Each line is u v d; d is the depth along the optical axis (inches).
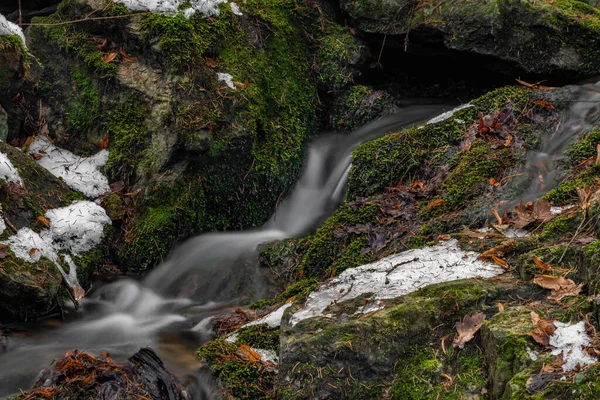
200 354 153.8
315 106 251.3
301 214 234.1
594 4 265.6
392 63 265.9
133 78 219.1
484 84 253.6
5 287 167.3
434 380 126.5
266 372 145.4
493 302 134.4
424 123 231.5
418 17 244.4
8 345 161.6
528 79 239.0
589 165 181.0
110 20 223.6
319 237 197.9
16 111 223.5
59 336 169.8
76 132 226.4
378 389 128.6
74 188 207.9
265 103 229.9
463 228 171.9
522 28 232.8
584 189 161.6
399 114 253.9
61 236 191.2
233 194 220.5
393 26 250.4
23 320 173.9
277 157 227.3
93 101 224.8
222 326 173.5
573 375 109.3
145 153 213.8
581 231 145.6
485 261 149.9
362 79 263.6
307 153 243.4
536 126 204.7
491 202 179.8
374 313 135.3
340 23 266.8
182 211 210.4
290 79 243.1
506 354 119.0
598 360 111.5
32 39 236.7
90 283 194.9
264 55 237.6
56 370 144.6
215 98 213.9
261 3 245.6
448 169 201.2
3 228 175.8
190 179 212.8
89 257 195.2
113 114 220.8
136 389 138.0
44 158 217.6
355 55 256.2
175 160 212.8
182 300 196.7
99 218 202.5
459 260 152.3
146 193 210.7
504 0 231.6
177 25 215.5
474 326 129.6
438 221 180.9
